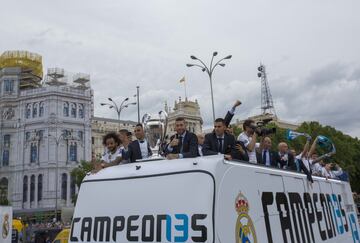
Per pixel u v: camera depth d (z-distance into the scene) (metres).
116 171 4.04
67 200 67.69
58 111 70.12
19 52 81.19
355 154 53.34
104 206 3.91
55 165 67.94
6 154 71.12
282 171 4.70
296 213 4.69
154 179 3.67
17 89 73.31
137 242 3.56
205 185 3.38
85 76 85.12
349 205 7.61
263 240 3.75
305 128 47.38
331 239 5.78
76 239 3.96
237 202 3.53
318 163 9.20
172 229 3.39
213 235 3.19
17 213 66.50
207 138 5.17
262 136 6.50
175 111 79.69
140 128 5.37
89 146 72.62
